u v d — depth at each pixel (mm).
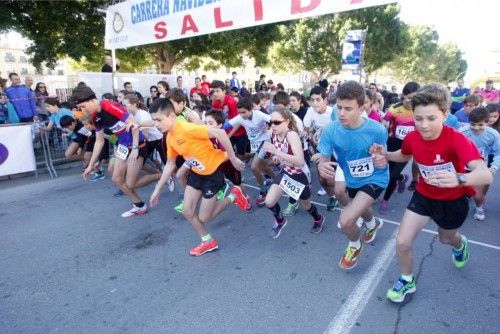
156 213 4488
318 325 2357
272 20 5059
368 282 2836
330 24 22859
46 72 39469
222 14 5605
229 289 2803
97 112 3924
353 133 2561
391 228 3875
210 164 3162
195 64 20734
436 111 2008
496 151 3715
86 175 4227
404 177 5039
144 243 3680
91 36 13164
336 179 2963
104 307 2643
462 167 2174
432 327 2305
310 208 3629
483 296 2613
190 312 2541
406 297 2553
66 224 4246
